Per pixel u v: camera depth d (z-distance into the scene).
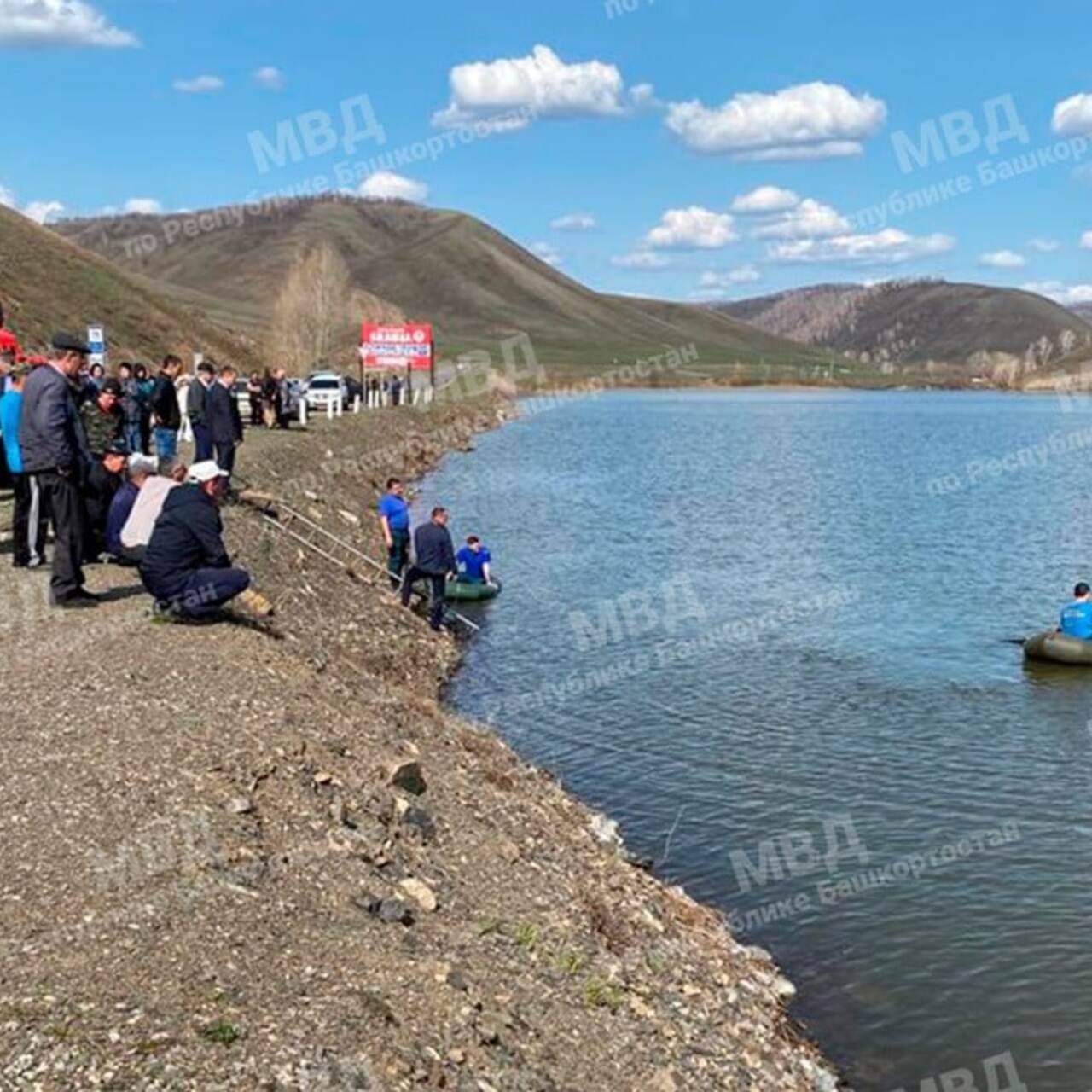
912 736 19.09
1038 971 11.91
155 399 23.50
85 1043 6.25
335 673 15.52
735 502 50.97
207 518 14.39
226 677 12.66
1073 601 28.30
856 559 36.72
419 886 9.71
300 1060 6.51
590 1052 8.45
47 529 17.14
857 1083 10.11
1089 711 20.53
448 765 14.14
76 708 11.20
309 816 10.05
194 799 9.52
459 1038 7.48
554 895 11.25
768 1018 10.74
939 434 96.94
